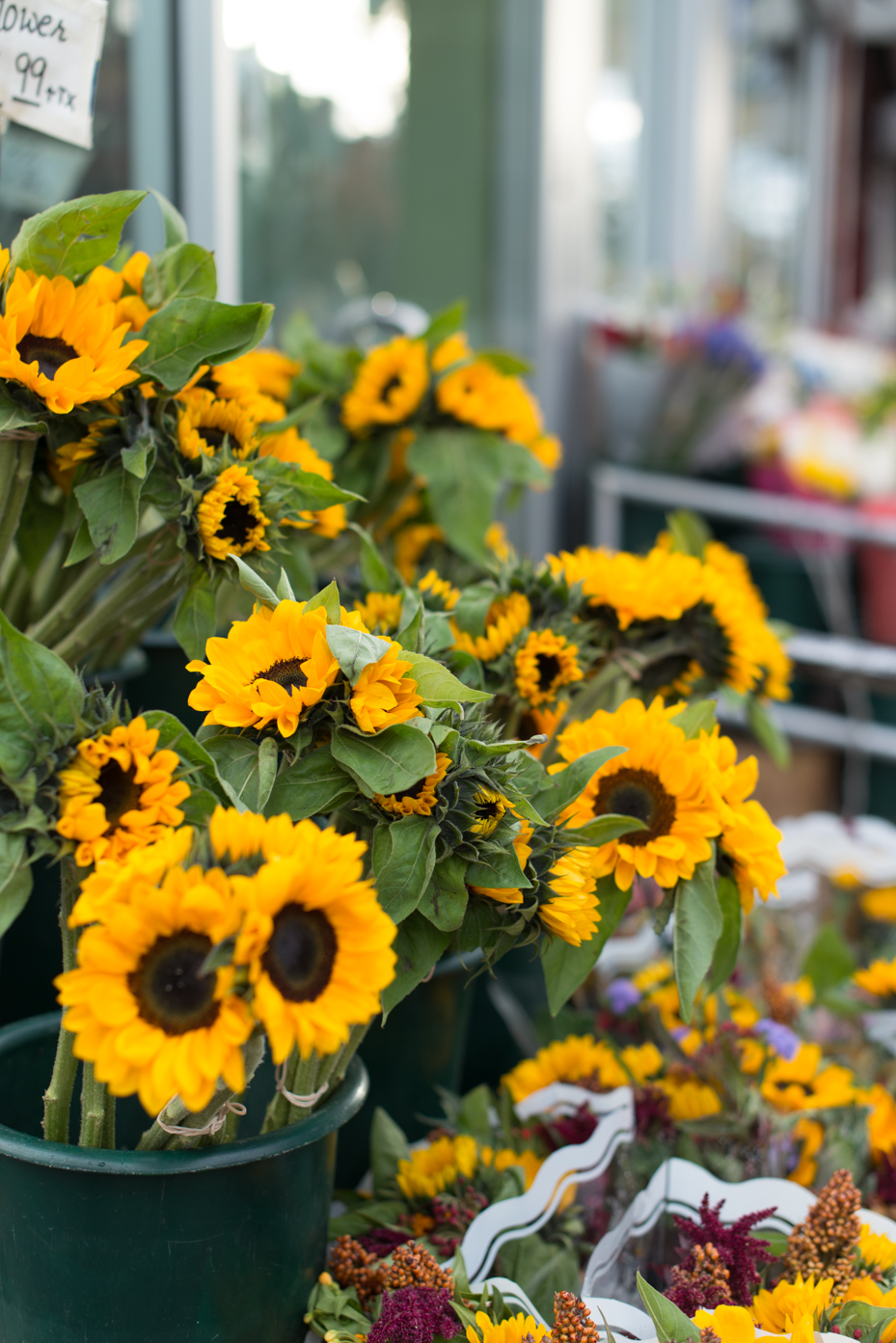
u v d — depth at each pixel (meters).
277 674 1.39
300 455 1.72
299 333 2.30
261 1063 1.66
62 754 1.35
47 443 1.59
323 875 1.27
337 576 2.09
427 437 2.08
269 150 3.53
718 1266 1.54
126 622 1.73
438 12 4.07
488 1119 1.79
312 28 3.58
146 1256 1.39
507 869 1.40
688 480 4.85
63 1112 1.44
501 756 1.41
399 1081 1.80
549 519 4.73
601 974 2.13
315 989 1.27
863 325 7.28
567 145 4.55
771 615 4.66
